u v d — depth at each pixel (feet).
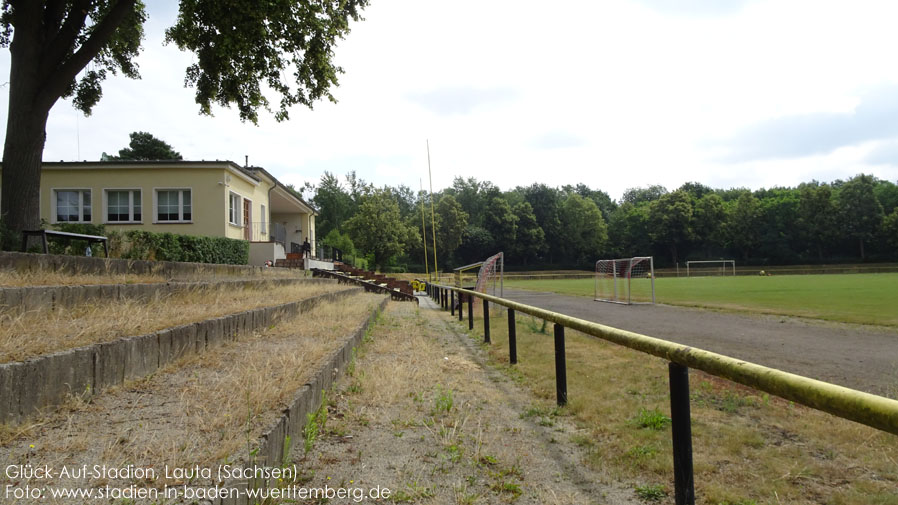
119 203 70.23
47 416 10.28
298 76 50.65
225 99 51.52
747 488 10.22
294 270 68.54
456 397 16.83
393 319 42.24
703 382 19.30
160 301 22.97
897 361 24.81
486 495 9.68
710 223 290.97
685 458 8.80
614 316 49.98
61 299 17.97
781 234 281.74
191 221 70.13
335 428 12.71
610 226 329.31
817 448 12.48
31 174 37.99
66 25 40.42
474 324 42.45
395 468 10.59
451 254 293.43
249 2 40.83
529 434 13.52
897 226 261.03
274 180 93.56
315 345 18.85
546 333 35.76
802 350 28.27
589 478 10.73
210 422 9.89
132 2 40.52
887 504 9.41
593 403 16.30
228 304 24.98
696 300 71.51
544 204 319.68
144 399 11.62
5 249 28.02
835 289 93.71
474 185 362.12
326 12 48.70
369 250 215.31
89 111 52.60
